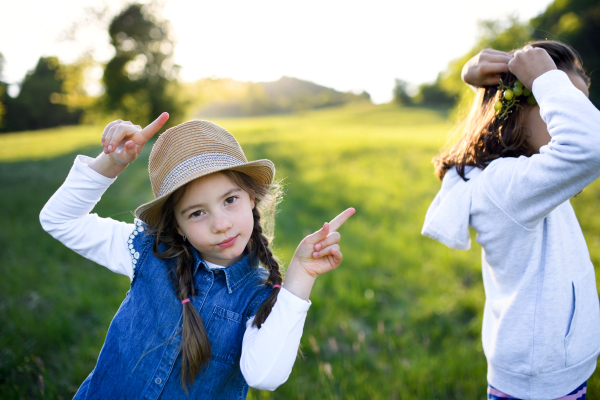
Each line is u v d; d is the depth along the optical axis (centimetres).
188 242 143
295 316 116
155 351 134
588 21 3162
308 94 12512
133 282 145
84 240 144
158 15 2992
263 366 114
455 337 305
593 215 556
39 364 231
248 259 144
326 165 1119
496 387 150
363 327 329
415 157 1186
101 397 138
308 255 119
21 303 330
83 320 319
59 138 2483
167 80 3050
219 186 126
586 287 143
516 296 140
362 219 620
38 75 5053
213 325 134
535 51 133
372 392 232
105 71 2916
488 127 151
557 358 137
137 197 767
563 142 116
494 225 140
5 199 710
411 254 467
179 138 129
